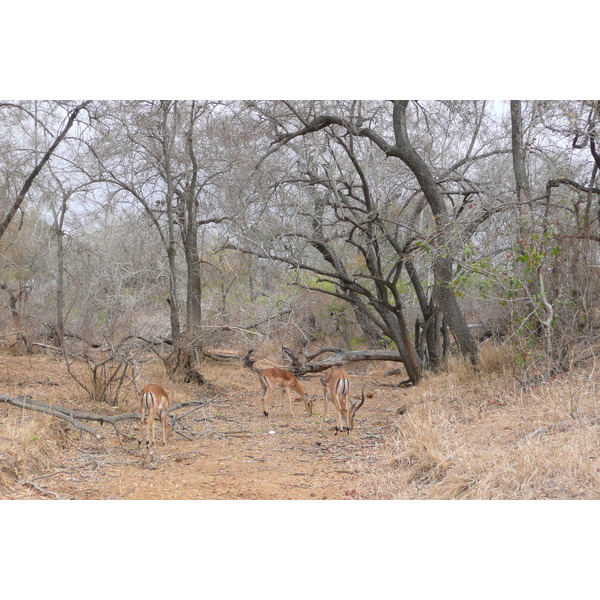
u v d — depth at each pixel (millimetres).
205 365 19281
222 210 18781
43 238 21297
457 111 17141
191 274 17469
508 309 12930
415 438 8570
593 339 11898
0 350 18203
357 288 16484
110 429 10570
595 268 11836
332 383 11391
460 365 14688
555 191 15867
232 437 10805
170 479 7930
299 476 8141
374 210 14906
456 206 17125
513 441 8078
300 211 15383
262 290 20750
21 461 7621
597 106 12281
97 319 20000
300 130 14664
